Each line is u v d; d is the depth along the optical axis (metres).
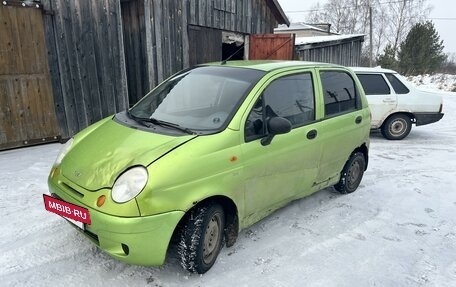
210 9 8.96
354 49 16.55
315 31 26.27
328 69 4.17
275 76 3.42
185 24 8.38
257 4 10.52
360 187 5.06
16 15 5.39
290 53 10.27
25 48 5.56
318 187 4.12
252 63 3.85
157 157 2.56
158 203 2.44
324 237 3.61
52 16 5.81
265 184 3.24
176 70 8.36
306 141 3.60
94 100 6.62
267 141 3.15
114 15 6.69
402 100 8.14
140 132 2.96
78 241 3.24
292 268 3.06
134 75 8.10
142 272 2.88
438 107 8.22
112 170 2.57
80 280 2.75
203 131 2.92
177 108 3.37
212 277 2.87
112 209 2.39
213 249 2.94
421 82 29.14
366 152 4.86
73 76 6.24
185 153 2.62
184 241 2.70
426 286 2.93
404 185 5.23
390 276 3.03
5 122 5.54
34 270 2.83
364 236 3.68
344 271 3.06
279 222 3.86
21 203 3.86
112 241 2.44
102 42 6.58
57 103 6.09
